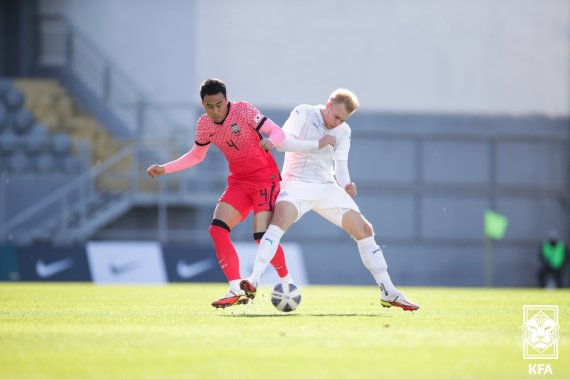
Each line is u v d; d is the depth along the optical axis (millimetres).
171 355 14992
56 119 81000
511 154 85250
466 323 21047
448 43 85125
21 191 73750
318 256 81500
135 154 76812
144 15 83938
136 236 78000
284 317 22766
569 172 85812
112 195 77312
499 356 15156
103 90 83375
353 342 16688
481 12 85500
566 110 86250
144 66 83750
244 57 83812
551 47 86062
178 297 36125
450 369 13688
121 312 25422
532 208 85312
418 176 84125
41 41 85188
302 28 84312
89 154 75375
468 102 85250
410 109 84750
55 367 13805
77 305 29672
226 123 24406
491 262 84438
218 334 18047
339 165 25531
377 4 84688
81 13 84500
